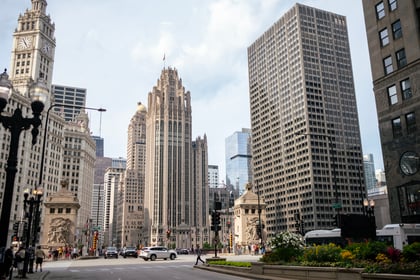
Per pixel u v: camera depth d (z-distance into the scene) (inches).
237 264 1248.2
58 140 6510.8
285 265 983.0
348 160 7485.2
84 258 2696.9
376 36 1982.0
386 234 1448.1
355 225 1095.0
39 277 1088.2
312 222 6875.0
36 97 585.3
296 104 7751.0
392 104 1862.7
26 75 5841.5
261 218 3344.0
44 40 6181.1
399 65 1841.8
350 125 7780.5
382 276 658.8
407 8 1803.6
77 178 7352.4
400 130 1806.1
